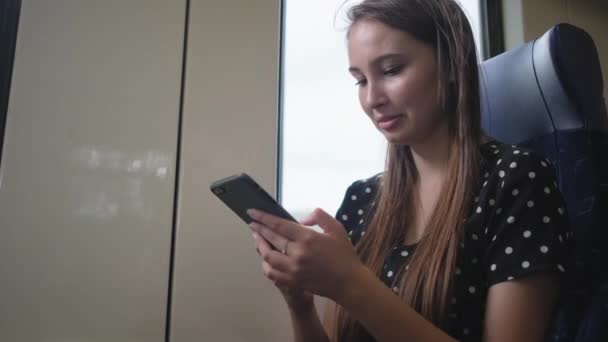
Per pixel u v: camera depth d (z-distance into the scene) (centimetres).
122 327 88
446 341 53
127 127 95
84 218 89
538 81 87
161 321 91
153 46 100
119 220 91
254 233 60
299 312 75
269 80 107
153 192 94
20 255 85
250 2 109
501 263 59
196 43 103
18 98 89
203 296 94
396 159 84
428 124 71
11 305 83
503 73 96
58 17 94
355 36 71
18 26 92
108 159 93
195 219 96
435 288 63
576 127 81
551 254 58
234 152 101
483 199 66
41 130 90
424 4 68
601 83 86
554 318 64
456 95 71
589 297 71
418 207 79
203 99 101
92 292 88
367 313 53
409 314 54
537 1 150
